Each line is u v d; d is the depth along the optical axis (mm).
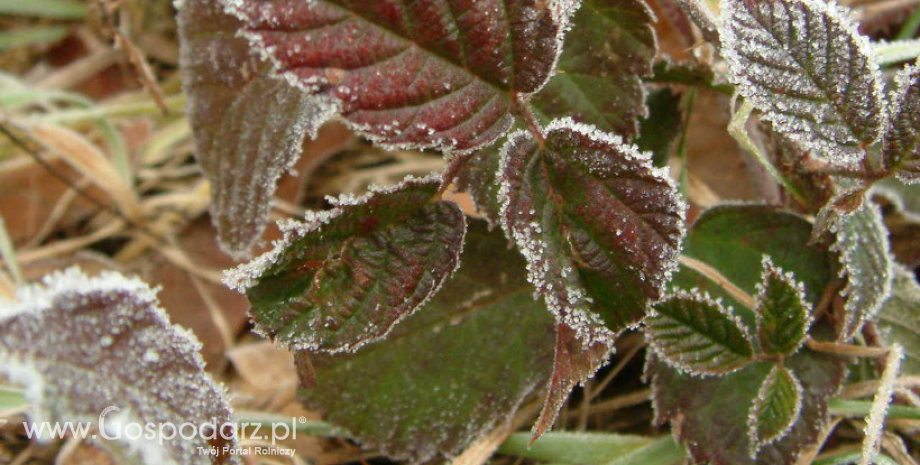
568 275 364
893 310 420
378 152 508
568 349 364
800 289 383
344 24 351
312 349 369
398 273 368
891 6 462
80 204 487
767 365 402
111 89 542
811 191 402
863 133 375
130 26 540
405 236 368
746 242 411
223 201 416
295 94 399
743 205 410
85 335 355
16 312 350
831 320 406
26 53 556
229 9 348
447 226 368
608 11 391
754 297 404
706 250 414
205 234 478
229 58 406
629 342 441
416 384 409
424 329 409
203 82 412
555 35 357
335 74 351
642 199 362
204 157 417
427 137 356
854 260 395
